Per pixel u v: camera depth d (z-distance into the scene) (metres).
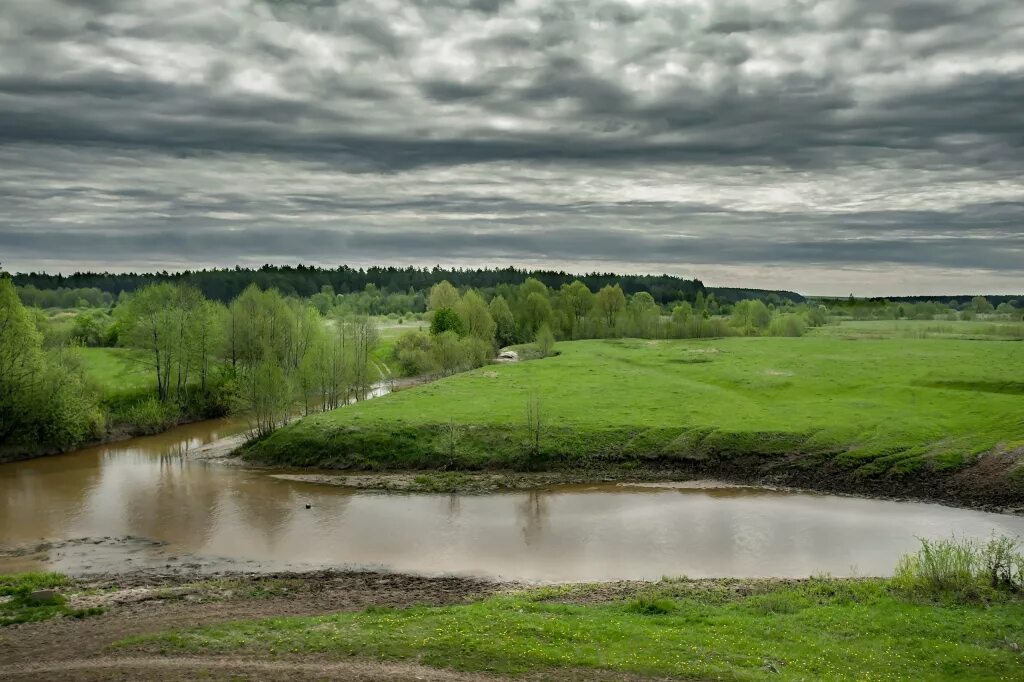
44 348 83.81
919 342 127.88
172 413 86.00
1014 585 31.42
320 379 82.94
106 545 44.31
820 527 46.38
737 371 96.44
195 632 28.28
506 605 31.30
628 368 103.25
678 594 33.53
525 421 68.88
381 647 26.02
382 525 48.22
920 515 48.47
